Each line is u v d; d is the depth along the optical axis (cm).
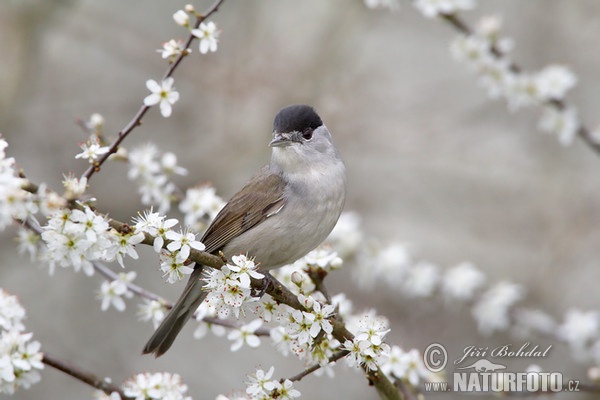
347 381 1305
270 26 1429
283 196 766
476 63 974
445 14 958
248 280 545
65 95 1425
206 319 694
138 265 1335
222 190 1323
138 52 1408
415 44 1493
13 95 1343
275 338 660
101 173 1338
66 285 1326
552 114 988
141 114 601
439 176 1452
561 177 1395
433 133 1424
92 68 1462
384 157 1461
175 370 1293
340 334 588
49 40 1429
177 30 1454
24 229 685
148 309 716
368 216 1435
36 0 1348
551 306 1320
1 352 596
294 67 1385
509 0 1452
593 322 983
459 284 1011
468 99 1477
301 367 1320
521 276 1362
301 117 793
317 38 1410
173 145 1388
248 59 1393
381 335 565
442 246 1409
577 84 1405
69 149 1377
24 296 1304
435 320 1241
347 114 1386
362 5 1413
